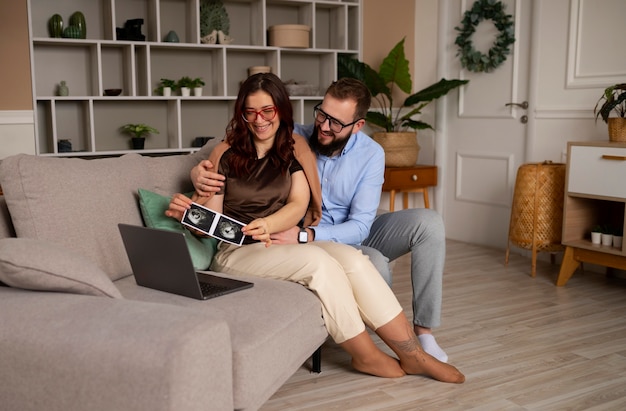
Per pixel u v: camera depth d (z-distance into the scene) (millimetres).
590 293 3295
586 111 3709
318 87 4781
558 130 3896
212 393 1317
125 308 1390
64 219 1832
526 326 2768
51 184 1839
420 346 2131
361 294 2000
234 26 4559
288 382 2166
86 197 1906
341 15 4734
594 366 2314
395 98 5016
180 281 1704
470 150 4555
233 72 4617
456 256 4168
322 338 1911
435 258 2314
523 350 2477
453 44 4617
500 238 4387
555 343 2557
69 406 1324
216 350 1318
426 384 2141
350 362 2340
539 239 3625
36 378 1346
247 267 1984
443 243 2328
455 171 4703
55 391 1332
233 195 2090
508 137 4258
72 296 1470
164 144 4441
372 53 4871
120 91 4070
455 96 4641
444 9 4637
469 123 4547
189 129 4543
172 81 4191
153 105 4375
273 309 1677
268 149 2107
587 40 3688
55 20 3885
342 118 2227
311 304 1816
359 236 2322
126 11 4199
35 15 3951
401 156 4492
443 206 4812
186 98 4176
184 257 1643
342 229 2277
